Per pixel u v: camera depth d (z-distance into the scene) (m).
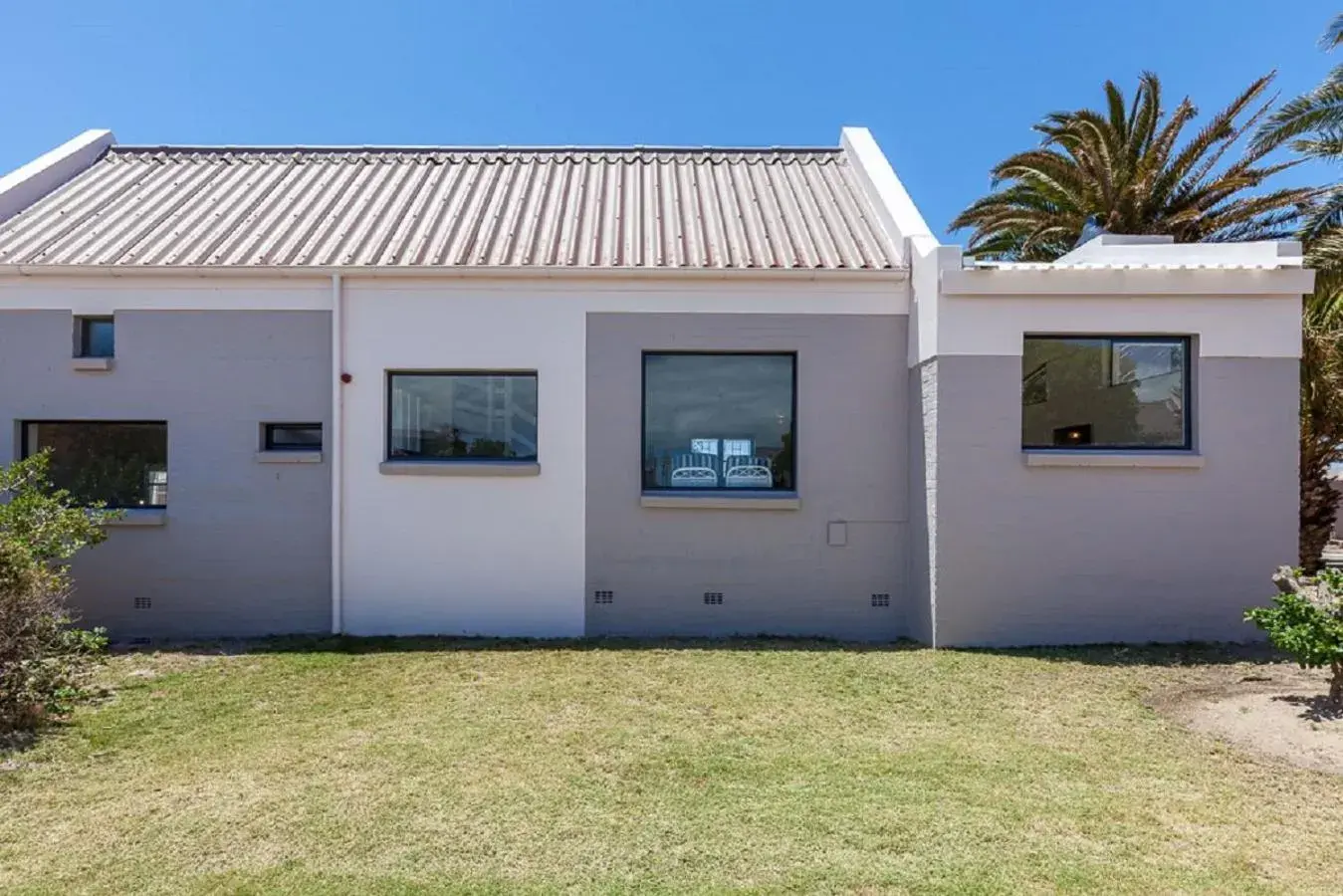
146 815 4.18
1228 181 15.65
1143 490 7.92
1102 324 7.95
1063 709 5.98
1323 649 5.45
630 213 10.35
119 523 8.53
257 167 11.76
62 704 5.93
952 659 7.43
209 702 6.14
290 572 8.66
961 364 7.91
